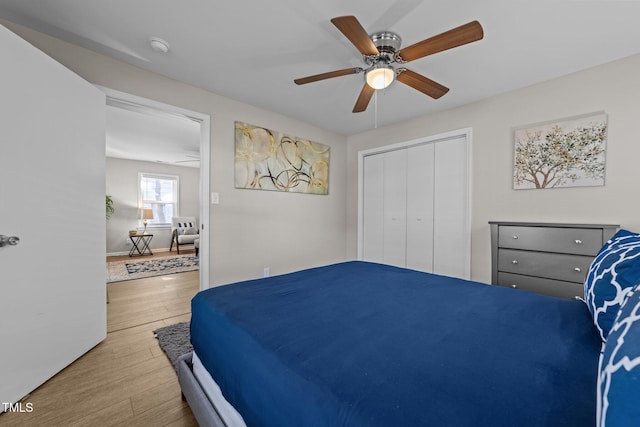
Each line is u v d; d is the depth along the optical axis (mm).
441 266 3168
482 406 571
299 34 1809
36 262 1482
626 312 537
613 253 966
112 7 1579
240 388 841
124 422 1257
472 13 1586
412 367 728
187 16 1647
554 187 2346
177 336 2078
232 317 1088
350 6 1555
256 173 3064
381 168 3787
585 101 2195
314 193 3711
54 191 1590
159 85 2334
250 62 2150
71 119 1706
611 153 2088
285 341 882
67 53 1904
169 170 6828
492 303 1249
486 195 2748
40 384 1493
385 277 1724
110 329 2215
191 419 1279
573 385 635
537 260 2221
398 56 1646
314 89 2605
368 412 564
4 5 1555
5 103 1328
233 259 2887
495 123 2686
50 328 1561
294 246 3480
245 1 1527
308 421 611
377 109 3066
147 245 6164
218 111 2734
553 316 1079
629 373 402
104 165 1993
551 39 1814
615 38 1798
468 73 2262
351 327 988
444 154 3139
